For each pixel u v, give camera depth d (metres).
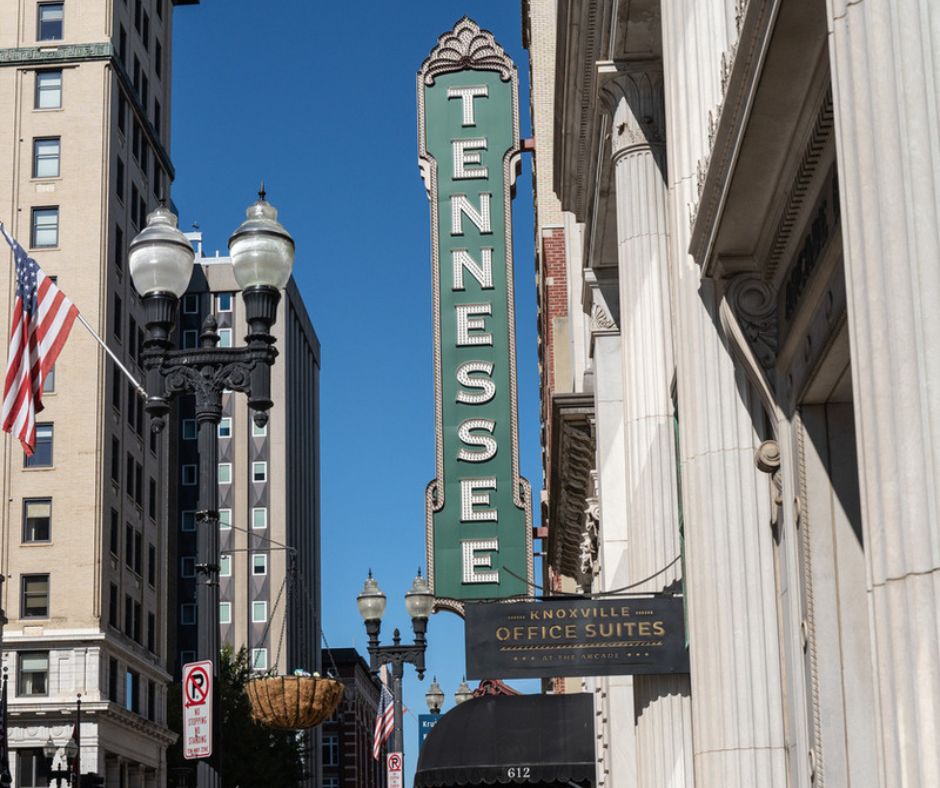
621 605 12.61
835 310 7.67
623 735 17.84
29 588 71.25
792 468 9.08
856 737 8.23
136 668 76.44
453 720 24.31
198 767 11.93
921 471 4.57
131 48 82.19
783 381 9.23
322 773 153.25
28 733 69.25
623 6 14.09
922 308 4.57
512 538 31.50
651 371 14.48
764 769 9.56
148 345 12.73
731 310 9.38
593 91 16.56
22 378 20.80
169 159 89.62
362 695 162.50
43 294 21.05
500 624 12.59
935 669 4.46
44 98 76.50
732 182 8.20
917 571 4.54
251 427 125.44
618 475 19.11
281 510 124.19
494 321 32.81
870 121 4.90
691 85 10.73
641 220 14.79
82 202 75.25
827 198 7.62
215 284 120.38
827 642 8.46
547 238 33.91
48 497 72.06
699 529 10.12
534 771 23.69
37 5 77.25
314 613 144.88
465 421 32.25
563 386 32.91
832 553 8.59
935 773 4.45
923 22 4.62
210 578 12.25
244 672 76.31
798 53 6.82
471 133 34.16
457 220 33.50
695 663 10.16
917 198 4.60
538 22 33.31
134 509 78.88
